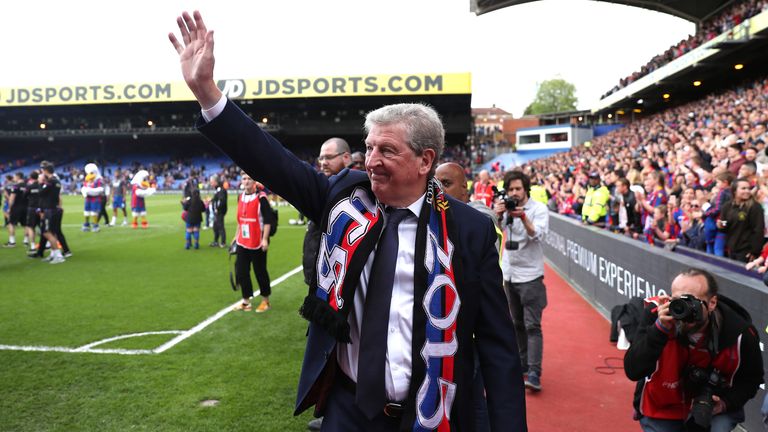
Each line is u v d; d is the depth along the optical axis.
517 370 1.63
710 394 2.33
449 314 1.53
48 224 10.03
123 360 4.72
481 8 28.77
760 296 3.09
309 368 1.64
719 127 15.13
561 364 4.82
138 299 7.11
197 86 1.55
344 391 1.62
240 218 6.43
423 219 1.60
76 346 5.11
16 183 12.98
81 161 51.41
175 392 4.02
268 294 6.54
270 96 38.88
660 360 2.39
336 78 38.34
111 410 3.71
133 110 47.28
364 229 1.59
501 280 1.67
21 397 3.92
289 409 3.75
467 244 1.61
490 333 1.65
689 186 7.45
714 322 2.32
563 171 22.66
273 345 5.18
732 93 23.19
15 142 53.06
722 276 3.52
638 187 7.99
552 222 10.62
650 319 2.45
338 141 4.14
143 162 50.84
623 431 3.54
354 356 1.62
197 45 1.59
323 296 1.57
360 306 1.60
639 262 5.20
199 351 4.98
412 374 1.50
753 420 3.20
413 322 1.52
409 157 1.57
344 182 1.70
